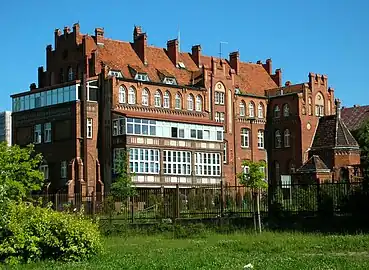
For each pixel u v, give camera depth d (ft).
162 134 284.20
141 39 316.81
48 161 288.10
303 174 265.54
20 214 98.12
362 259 84.94
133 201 164.86
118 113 277.03
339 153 306.14
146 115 281.33
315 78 341.21
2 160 150.92
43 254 95.96
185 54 344.08
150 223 149.07
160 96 302.25
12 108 310.04
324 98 344.49
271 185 149.28
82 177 275.80
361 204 135.13
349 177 250.98
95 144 282.15
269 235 124.88
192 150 293.43
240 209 153.99
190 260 88.79
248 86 356.38
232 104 334.24
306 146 330.54
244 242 114.11
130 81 289.53
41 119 294.25
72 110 280.10
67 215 101.14
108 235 144.25
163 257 94.02
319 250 100.37
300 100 333.42
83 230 98.02
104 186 279.28
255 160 339.77
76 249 95.96
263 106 349.00
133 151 272.51
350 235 118.42
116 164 274.57
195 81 324.80
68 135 281.54
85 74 282.15
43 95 295.69
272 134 346.74
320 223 136.98
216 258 90.84
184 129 292.61
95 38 302.86
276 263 82.33
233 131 332.39
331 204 139.13
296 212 143.74
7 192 108.37
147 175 274.16
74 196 175.22
